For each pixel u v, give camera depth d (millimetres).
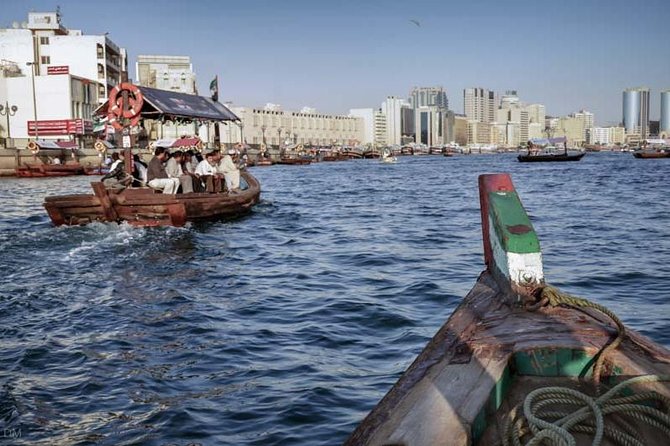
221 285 10172
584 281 9977
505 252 4012
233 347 6879
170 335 7379
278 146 145625
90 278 10734
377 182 47594
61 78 74438
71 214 15977
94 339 7254
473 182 46406
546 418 2674
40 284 10242
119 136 17609
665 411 2654
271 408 5242
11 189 39500
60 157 64625
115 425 5020
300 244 14812
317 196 32906
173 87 134125
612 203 24953
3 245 14008
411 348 6734
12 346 7008
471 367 3018
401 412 2680
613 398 2807
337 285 10062
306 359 6445
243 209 20469
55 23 87812
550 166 76062
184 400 5473
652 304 8414
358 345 6891
